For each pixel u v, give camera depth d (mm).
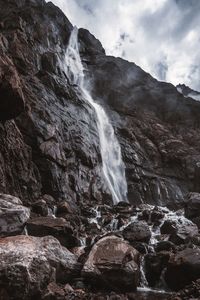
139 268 13547
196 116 45531
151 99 45562
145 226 17672
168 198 33562
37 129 24109
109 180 31344
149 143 38125
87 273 12250
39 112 25766
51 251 12258
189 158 37594
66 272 12180
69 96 31641
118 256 12961
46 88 29906
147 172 35062
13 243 10523
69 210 20828
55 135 25312
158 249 15867
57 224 15602
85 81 42219
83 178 26938
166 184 34656
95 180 27953
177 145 38844
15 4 39844
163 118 44969
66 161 25406
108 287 12289
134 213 22422
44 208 19141
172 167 37312
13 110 20391
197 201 22797
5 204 15281
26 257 9836
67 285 11461
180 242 16953
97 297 11031
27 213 15648
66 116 29172
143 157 36344
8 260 9602
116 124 37625
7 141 20812
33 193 21422
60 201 22734
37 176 22609
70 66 41188
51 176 23219
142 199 32500
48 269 10211
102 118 36406
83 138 29188
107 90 42594
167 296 12188
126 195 32375
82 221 20359
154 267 13789
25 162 21938
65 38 44125
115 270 12367
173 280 13172
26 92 26781
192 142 41938
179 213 23531
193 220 21359
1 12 37688
